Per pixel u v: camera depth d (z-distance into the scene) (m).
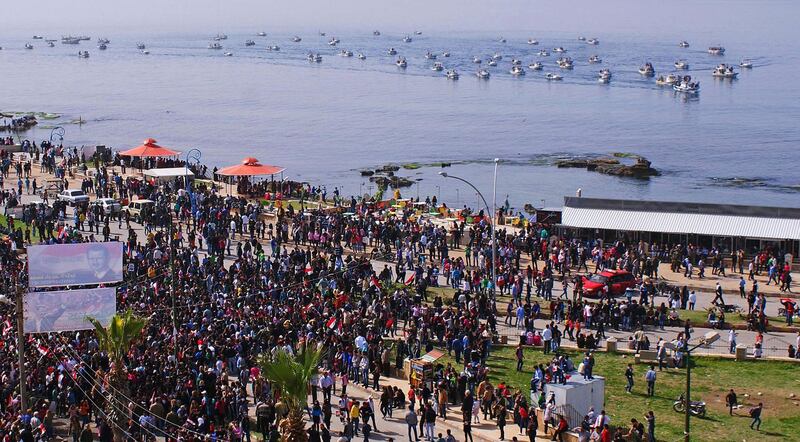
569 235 133.25
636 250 124.31
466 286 110.38
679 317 103.69
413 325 90.88
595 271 120.56
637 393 83.50
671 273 121.88
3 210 148.00
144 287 99.31
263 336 83.56
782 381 86.38
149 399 68.69
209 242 120.44
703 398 82.25
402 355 85.56
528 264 123.12
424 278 110.19
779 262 123.44
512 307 100.88
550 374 78.69
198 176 184.12
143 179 164.75
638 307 100.38
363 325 89.44
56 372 72.88
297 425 51.84
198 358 76.62
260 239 133.00
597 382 76.75
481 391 77.25
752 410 75.88
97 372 71.00
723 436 74.19
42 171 181.88
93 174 172.00
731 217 130.00
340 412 72.25
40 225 128.12
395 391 77.81
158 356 76.38
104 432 65.81
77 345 78.88
